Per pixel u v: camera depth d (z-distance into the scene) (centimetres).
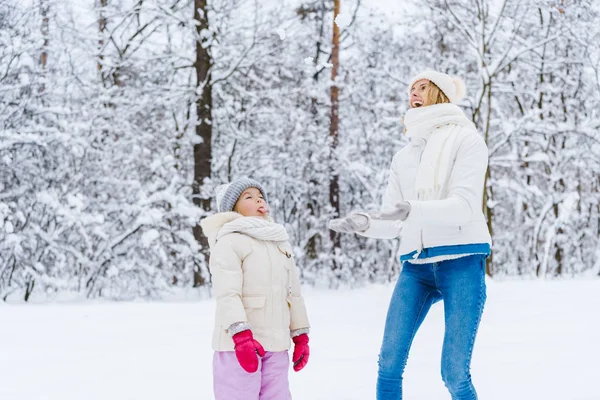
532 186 1573
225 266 257
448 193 275
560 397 352
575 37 1440
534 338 540
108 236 1229
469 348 265
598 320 635
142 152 1344
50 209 1196
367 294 1144
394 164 315
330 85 1550
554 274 1762
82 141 1227
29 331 657
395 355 286
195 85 1415
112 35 1404
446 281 274
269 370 261
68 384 410
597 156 1573
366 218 260
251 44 1380
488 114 1405
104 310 855
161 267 1326
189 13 1416
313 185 1568
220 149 1499
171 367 462
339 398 357
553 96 1596
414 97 305
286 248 280
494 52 1545
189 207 1245
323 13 1619
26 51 1255
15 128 1233
